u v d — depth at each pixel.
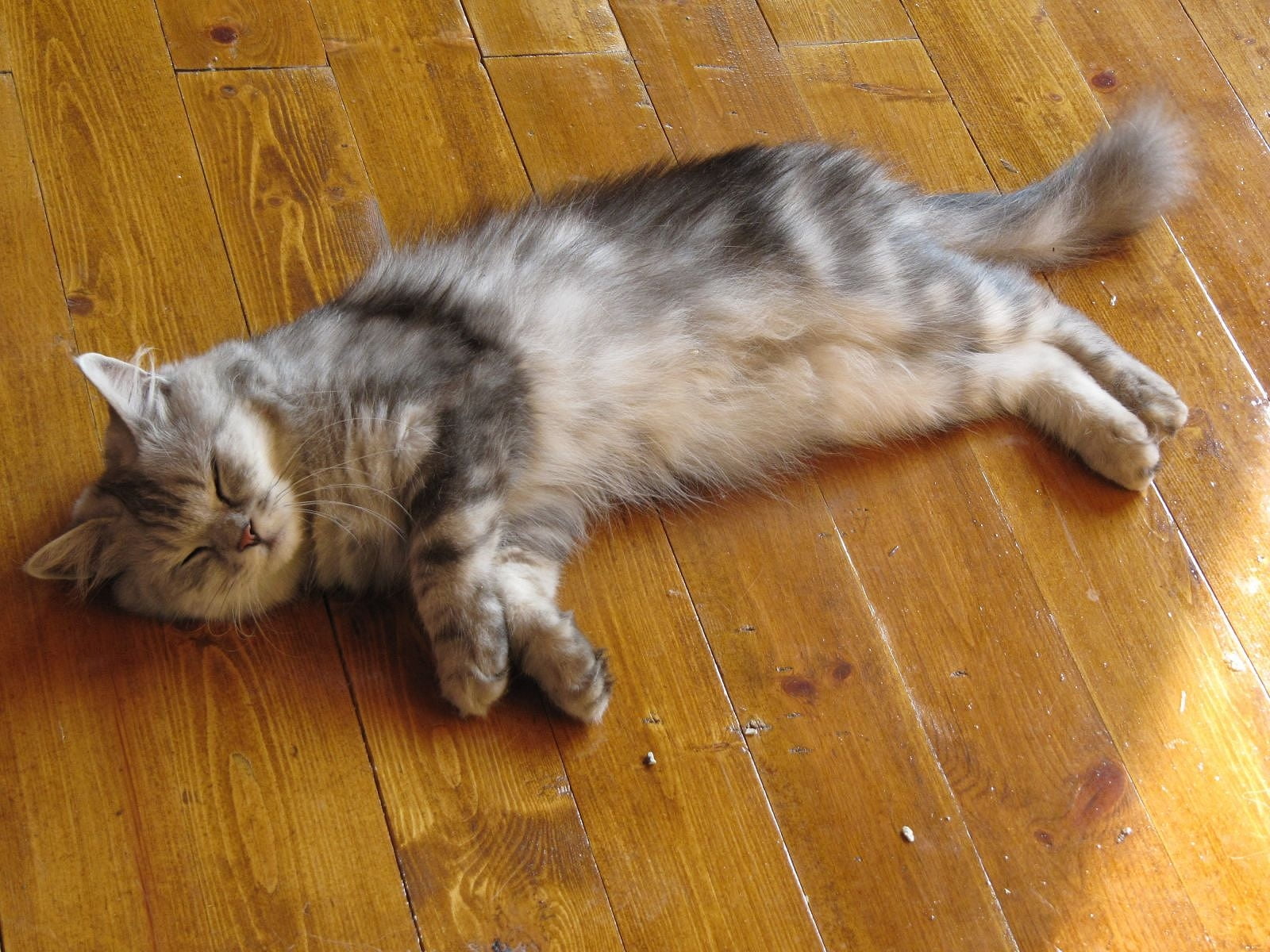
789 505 1.23
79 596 1.16
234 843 1.10
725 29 1.41
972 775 1.15
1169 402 1.26
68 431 1.20
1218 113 1.41
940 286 1.25
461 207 1.30
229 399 1.15
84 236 1.26
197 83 1.33
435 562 1.13
